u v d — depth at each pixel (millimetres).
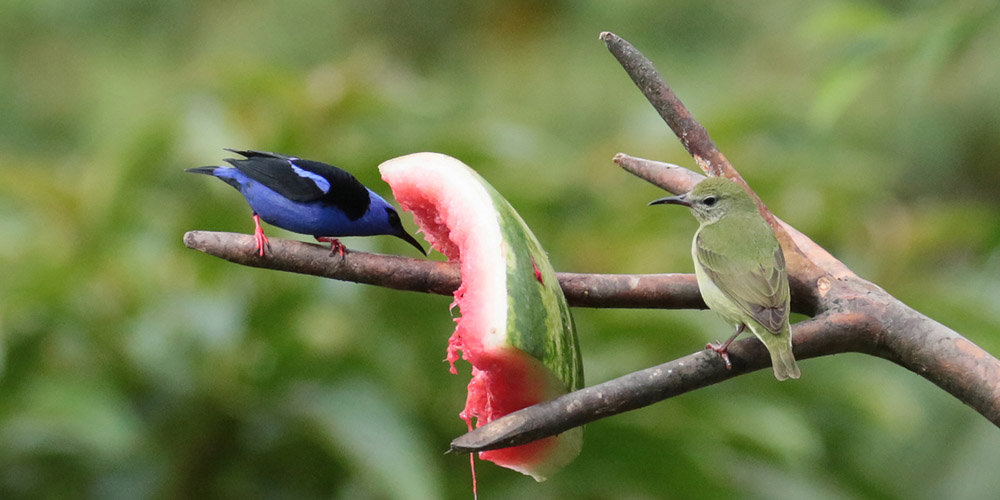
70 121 19500
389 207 7715
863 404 11469
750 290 7094
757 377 11469
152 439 9969
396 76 13281
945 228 12719
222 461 10102
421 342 10555
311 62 20234
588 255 11508
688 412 10359
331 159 11406
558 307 5867
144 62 19812
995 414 5250
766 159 13281
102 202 11219
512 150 12398
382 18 20922
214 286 10383
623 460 9875
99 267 10492
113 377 9977
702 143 6520
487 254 5820
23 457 9922
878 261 12789
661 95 6500
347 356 9875
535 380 5719
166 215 11312
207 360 10008
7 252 10680
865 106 18406
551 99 19547
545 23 20812
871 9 9891
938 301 11727
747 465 10648
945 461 13453
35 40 20047
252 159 7781
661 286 6262
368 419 9438
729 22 19719
